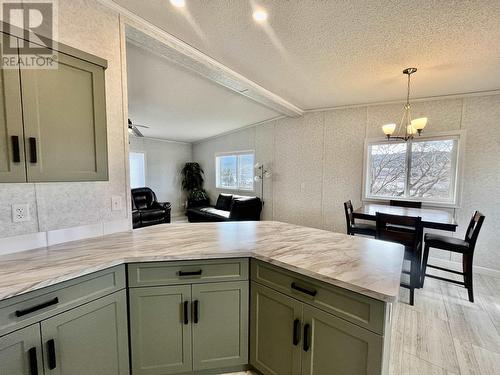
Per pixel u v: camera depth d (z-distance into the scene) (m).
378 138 3.97
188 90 3.57
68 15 1.61
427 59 2.47
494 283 3.03
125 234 1.92
